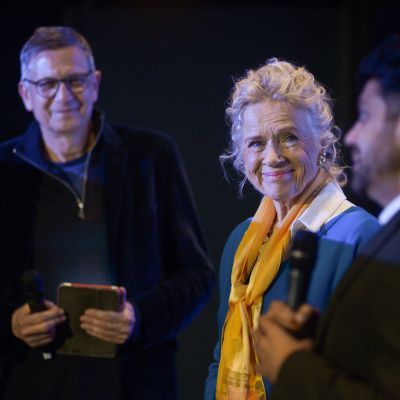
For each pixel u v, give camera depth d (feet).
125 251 23.77
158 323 23.32
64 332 22.45
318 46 38.09
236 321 18.80
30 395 23.07
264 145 18.12
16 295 23.77
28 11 35.81
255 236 19.42
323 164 18.62
